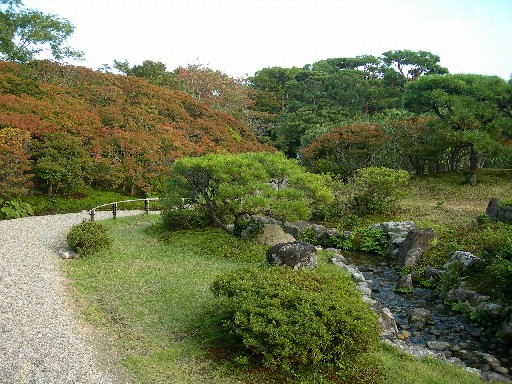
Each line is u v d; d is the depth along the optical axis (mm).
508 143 23906
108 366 6309
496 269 10859
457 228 15570
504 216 15453
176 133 28500
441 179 25094
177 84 43406
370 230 16516
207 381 5969
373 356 6965
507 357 8234
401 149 26578
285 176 14469
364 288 11578
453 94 23312
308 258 9594
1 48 27328
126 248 13398
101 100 29141
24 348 6594
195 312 8391
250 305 6523
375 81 47625
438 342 8672
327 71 53844
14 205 18734
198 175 14578
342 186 19000
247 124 45031
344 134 25078
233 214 14578
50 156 20469
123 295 9266
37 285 9617
